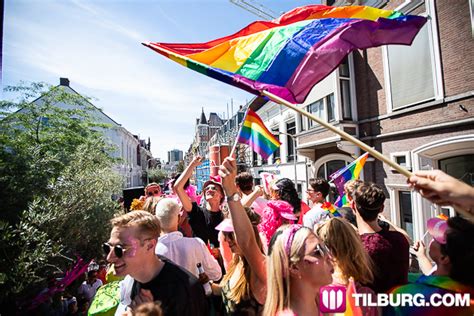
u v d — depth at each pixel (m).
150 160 48.72
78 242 5.50
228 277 2.03
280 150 15.39
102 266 5.75
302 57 2.33
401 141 7.26
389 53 7.64
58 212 4.56
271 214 2.42
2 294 3.43
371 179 8.27
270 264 1.47
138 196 7.78
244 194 3.57
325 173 10.88
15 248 3.79
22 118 8.60
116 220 1.71
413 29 2.33
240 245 1.72
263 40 2.34
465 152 5.70
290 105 1.56
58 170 5.60
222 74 1.87
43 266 3.95
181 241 2.31
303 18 2.46
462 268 1.37
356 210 2.21
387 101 7.64
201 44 2.20
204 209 3.43
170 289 1.61
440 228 1.55
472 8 4.89
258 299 1.77
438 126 6.09
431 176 1.01
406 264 1.86
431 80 6.47
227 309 1.89
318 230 1.91
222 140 18.64
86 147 7.75
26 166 4.72
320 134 9.91
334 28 2.41
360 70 8.76
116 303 2.23
